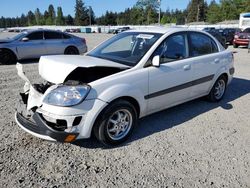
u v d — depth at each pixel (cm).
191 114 512
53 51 1216
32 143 386
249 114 523
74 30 6594
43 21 12356
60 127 337
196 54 505
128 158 355
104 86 356
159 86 426
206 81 532
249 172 332
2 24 14325
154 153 368
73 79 387
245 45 1903
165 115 504
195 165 343
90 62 383
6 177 308
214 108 550
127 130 396
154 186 301
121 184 303
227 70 584
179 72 457
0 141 389
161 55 434
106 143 374
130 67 399
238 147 392
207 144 398
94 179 311
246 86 741
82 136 347
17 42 1110
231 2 8269
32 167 329
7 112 504
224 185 306
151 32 465
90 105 343
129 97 388
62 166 334
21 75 401
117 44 476
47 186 296
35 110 355
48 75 375
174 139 409
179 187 301
